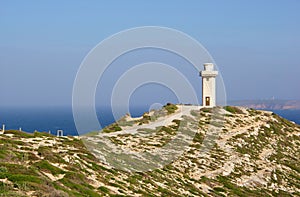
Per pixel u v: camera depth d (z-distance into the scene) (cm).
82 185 4197
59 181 4053
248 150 8919
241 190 6581
